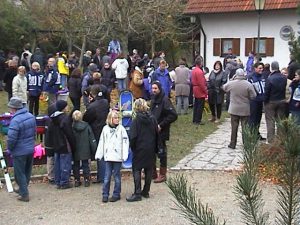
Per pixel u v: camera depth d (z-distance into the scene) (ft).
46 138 29.68
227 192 27.86
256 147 11.09
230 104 38.45
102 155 26.99
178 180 11.19
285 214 10.44
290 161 10.03
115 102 52.29
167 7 63.62
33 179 31.48
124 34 55.57
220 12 81.30
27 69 68.74
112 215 24.44
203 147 39.75
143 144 26.55
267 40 79.66
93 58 74.13
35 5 107.24
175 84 56.08
